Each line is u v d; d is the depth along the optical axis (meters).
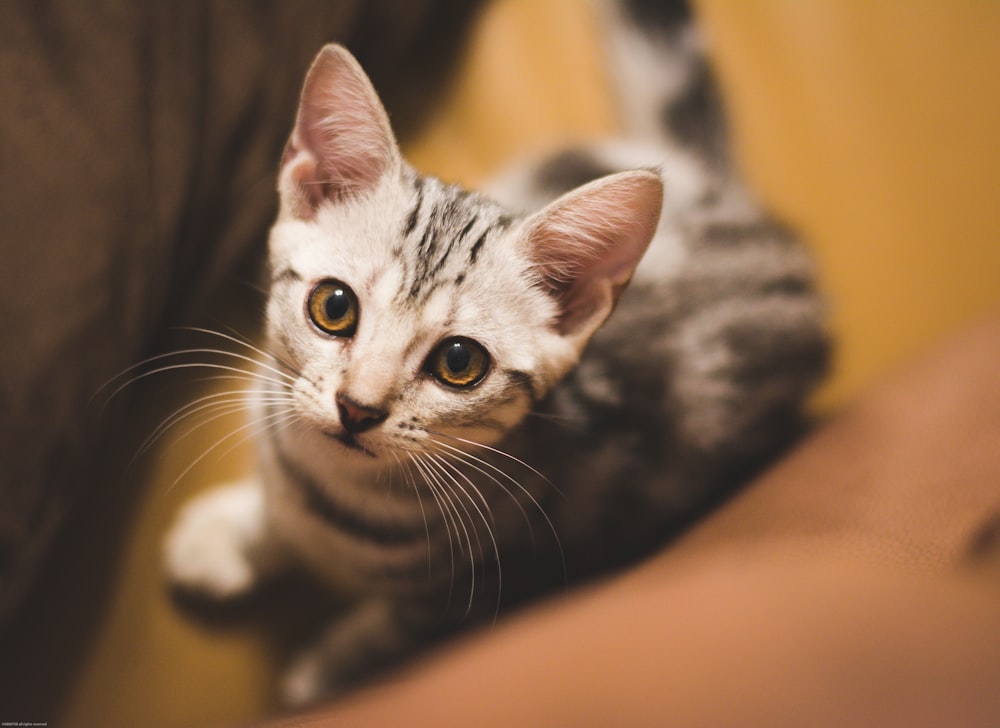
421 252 0.30
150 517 0.38
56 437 0.32
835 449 0.33
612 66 0.45
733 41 0.46
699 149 0.44
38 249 0.30
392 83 0.44
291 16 0.36
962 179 0.46
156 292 0.35
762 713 0.23
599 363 0.35
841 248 0.45
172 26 0.32
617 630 0.26
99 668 0.36
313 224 0.31
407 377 0.30
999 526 0.27
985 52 0.47
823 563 0.27
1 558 0.32
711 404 0.37
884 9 0.47
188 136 0.34
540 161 0.41
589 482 0.35
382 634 0.38
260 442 0.35
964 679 0.23
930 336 0.44
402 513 0.33
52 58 0.29
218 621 0.38
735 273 0.38
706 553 0.30
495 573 0.36
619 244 0.30
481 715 0.24
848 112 0.46
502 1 0.45
